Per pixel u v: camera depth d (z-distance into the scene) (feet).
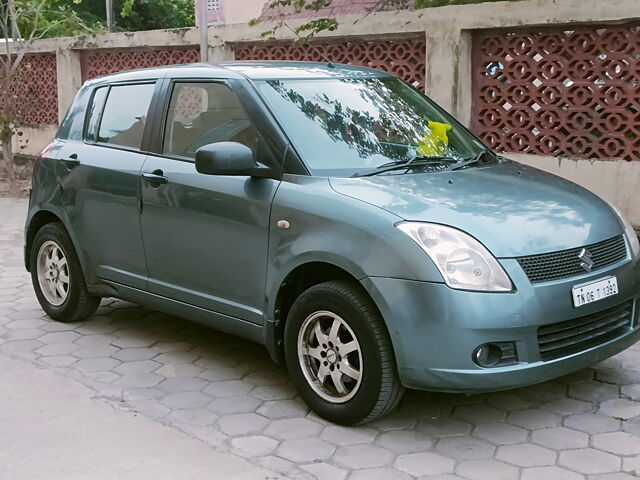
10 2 37.14
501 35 24.90
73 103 19.27
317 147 14.38
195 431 13.25
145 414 13.91
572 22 22.89
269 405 14.33
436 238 12.23
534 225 12.89
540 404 14.29
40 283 19.24
